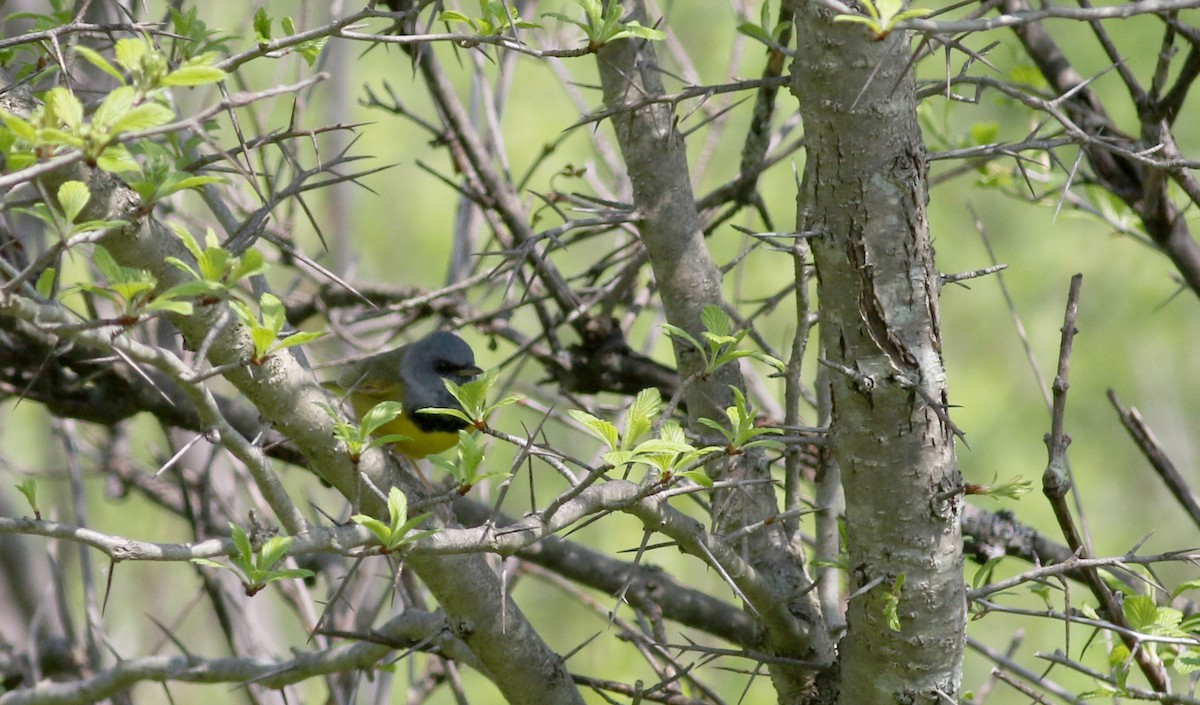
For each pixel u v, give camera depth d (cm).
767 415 1138
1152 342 2577
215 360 632
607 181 1981
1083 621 661
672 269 872
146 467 1653
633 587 1109
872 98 588
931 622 659
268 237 664
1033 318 2584
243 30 1223
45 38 638
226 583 1138
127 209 584
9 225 1076
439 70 1117
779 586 803
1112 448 2552
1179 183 925
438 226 2511
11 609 1356
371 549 533
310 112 1598
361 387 1018
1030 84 1122
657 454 561
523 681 784
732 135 2256
